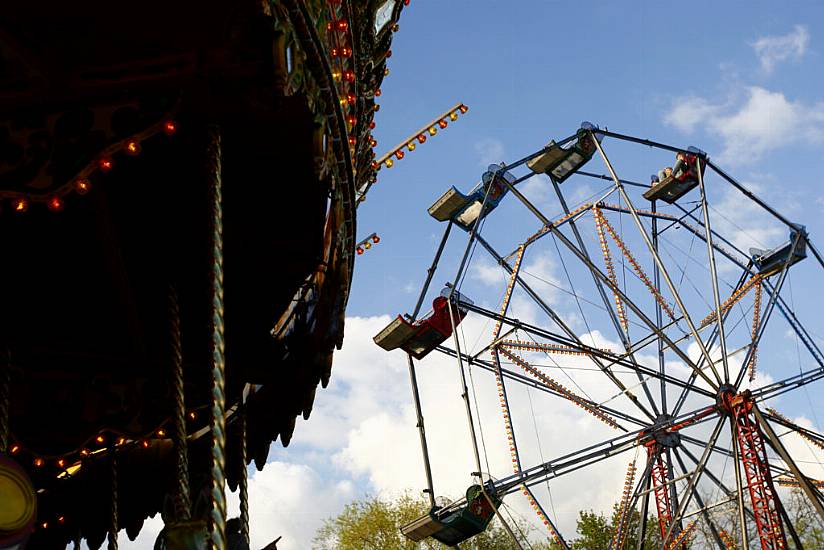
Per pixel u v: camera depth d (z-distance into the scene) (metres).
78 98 6.02
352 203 8.75
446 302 27.50
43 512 11.85
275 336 10.97
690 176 29.50
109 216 7.82
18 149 5.87
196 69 6.07
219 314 5.92
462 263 28.09
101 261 8.57
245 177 7.90
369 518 40.00
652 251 28.05
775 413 27.39
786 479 27.11
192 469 11.47
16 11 5.59
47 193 5.81
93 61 5.92
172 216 8.49
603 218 30.53
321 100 6.86
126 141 5.95
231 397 11.05
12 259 8.58
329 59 6.88
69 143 5.92
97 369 9.91
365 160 10.27
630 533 35.72
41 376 9.70
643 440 27.03
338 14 7.30
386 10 9.09
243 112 6.62
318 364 10.29
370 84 9.44
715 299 28.02
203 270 9.26
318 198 8.20
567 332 28.72
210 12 5.68
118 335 9.77
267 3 5.64
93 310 9.40
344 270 9.30
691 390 27.50
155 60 6.02
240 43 6.04
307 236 8.80
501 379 28.31
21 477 5.83
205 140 6.54
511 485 26.23
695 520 26.78
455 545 27.77
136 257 8.98
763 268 29.81
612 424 28.72
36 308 9.27
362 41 8.53
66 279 8.91
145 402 10.00
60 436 9.68
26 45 5.78
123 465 11.69
